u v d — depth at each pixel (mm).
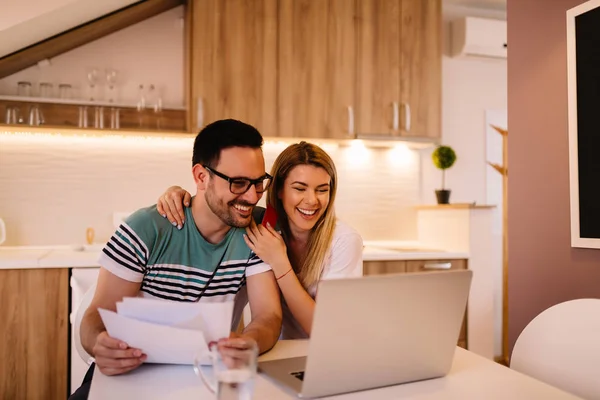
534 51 2115
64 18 2637
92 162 3113
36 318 2477
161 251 1366
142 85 2990
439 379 1044
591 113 1830
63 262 2504
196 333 966
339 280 857
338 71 3199
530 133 2143
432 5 3408
